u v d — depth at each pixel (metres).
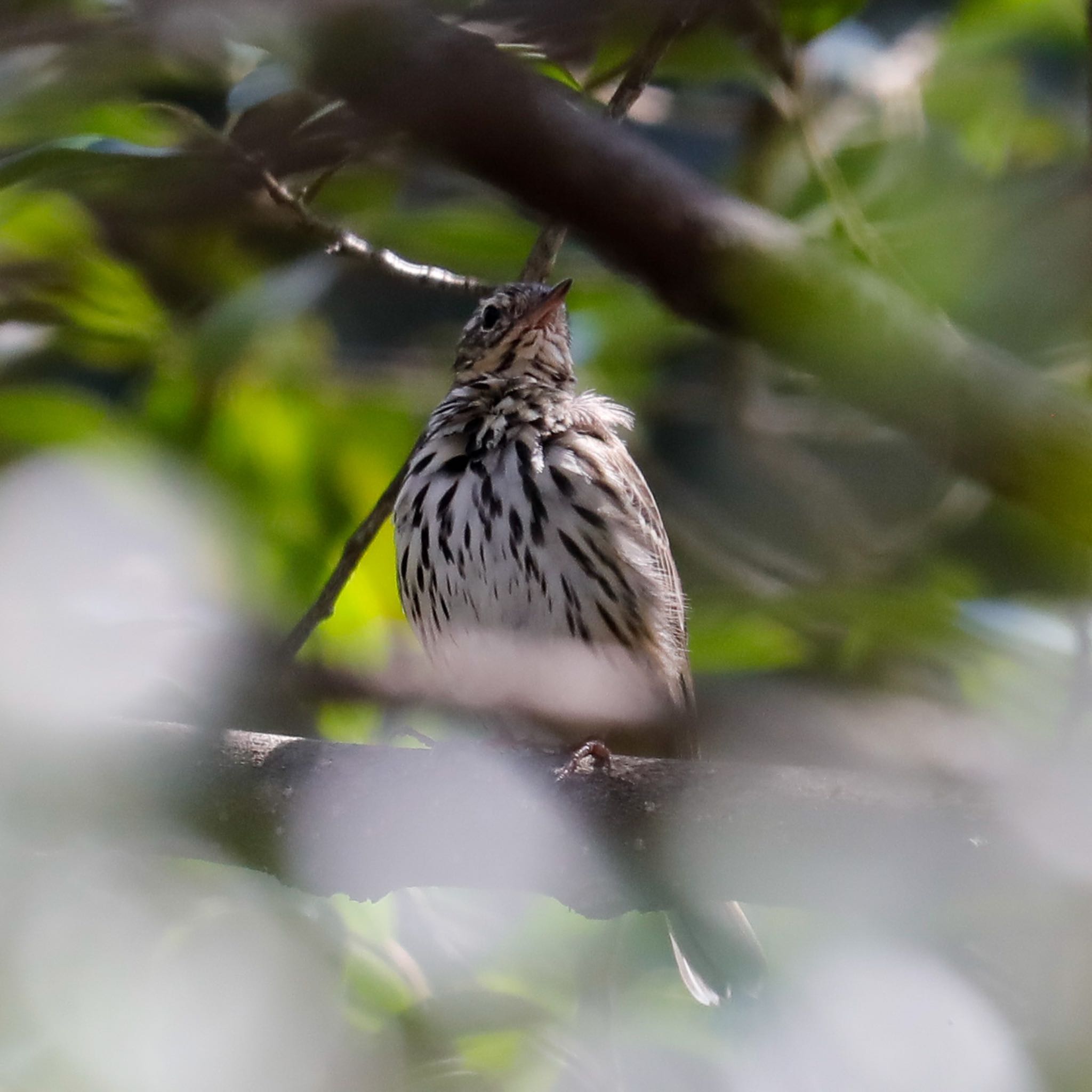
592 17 5.63
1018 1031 8.27
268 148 6.28
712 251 3.46
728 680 10.39
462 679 9.02
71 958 8.20
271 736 7.29
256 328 8.84
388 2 3.27
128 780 7.16
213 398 9.28
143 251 9.83
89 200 6.97
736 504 12.98
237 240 10.11
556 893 7.07
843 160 9.77
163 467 8.59
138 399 9.82
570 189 3.36
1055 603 10.02
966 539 11.16
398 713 9.09
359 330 13.17
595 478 9.18
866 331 3.61
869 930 8.67
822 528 12.20
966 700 9.84
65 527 8.18
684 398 12.76
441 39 3.28
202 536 8.31
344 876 7.15
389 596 9.63
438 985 9.09
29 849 7.64
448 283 7.42
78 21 5.27
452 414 9.55
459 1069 8.51
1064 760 6.68
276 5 3.41
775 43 8.44
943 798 6.53
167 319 9.42
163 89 7.33
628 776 6.94
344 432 9.81
